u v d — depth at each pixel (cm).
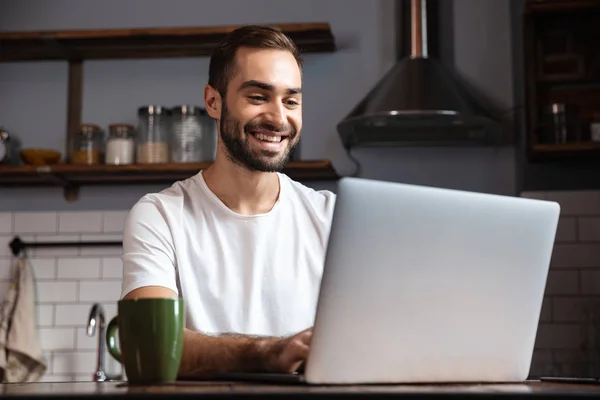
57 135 473
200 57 472
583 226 439
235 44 238
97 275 462
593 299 434
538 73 438
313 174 442
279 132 236
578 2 418
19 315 448
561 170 443
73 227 467
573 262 437
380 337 153
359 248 150
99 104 473
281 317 239
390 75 437
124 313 158
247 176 241
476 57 458
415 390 133
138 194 468
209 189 246
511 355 167
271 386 148
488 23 459
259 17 471
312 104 462
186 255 237
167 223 236
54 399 127
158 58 473
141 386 153
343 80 462
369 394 128
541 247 168
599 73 438
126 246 232
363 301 151
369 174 455
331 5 467
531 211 166
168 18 476
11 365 449
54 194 471
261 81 233
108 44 456
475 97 447
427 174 453
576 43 441
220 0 474
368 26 464
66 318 460
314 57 464
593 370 425
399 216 153
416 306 156
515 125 452
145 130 448
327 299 149
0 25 481
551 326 434
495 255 163
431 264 156
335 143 458
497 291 164
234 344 185
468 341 162
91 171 438
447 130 439
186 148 442
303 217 251
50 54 469
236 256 241
